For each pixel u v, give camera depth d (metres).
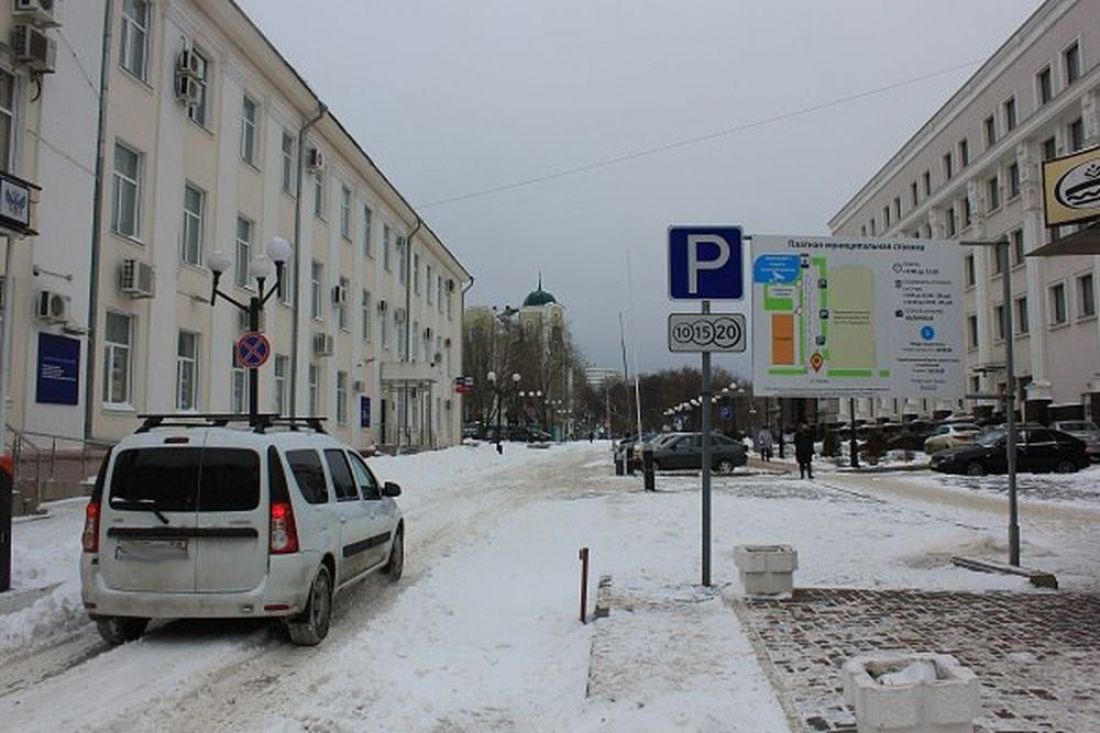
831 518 15.29
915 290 11.22
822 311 11.15
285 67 26.55
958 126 52.19
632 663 6.17
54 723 5.42
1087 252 9.20
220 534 7.24
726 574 9.95
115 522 7.35
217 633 7.78
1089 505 18.03
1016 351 44.94
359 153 34.25
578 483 26.62
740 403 88.44
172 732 5.30
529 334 88.19
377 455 34.25
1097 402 36.81
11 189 9.77
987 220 48.88
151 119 20.16
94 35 17.95
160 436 7.61
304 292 29.61
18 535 11.70
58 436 15.86
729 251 9.08
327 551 7.87
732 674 5.83
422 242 47.44
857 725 4.13
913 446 46.03
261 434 7.73
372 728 5.36
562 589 9.70
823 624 7.20
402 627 7.98
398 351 42.66
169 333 20.81
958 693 3.97
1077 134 40.09
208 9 22.48
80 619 8.21
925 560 10.73
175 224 21.14
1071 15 39.69
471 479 29.22
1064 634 6.78
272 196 26.91
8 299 9.77
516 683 6.36
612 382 102.06
